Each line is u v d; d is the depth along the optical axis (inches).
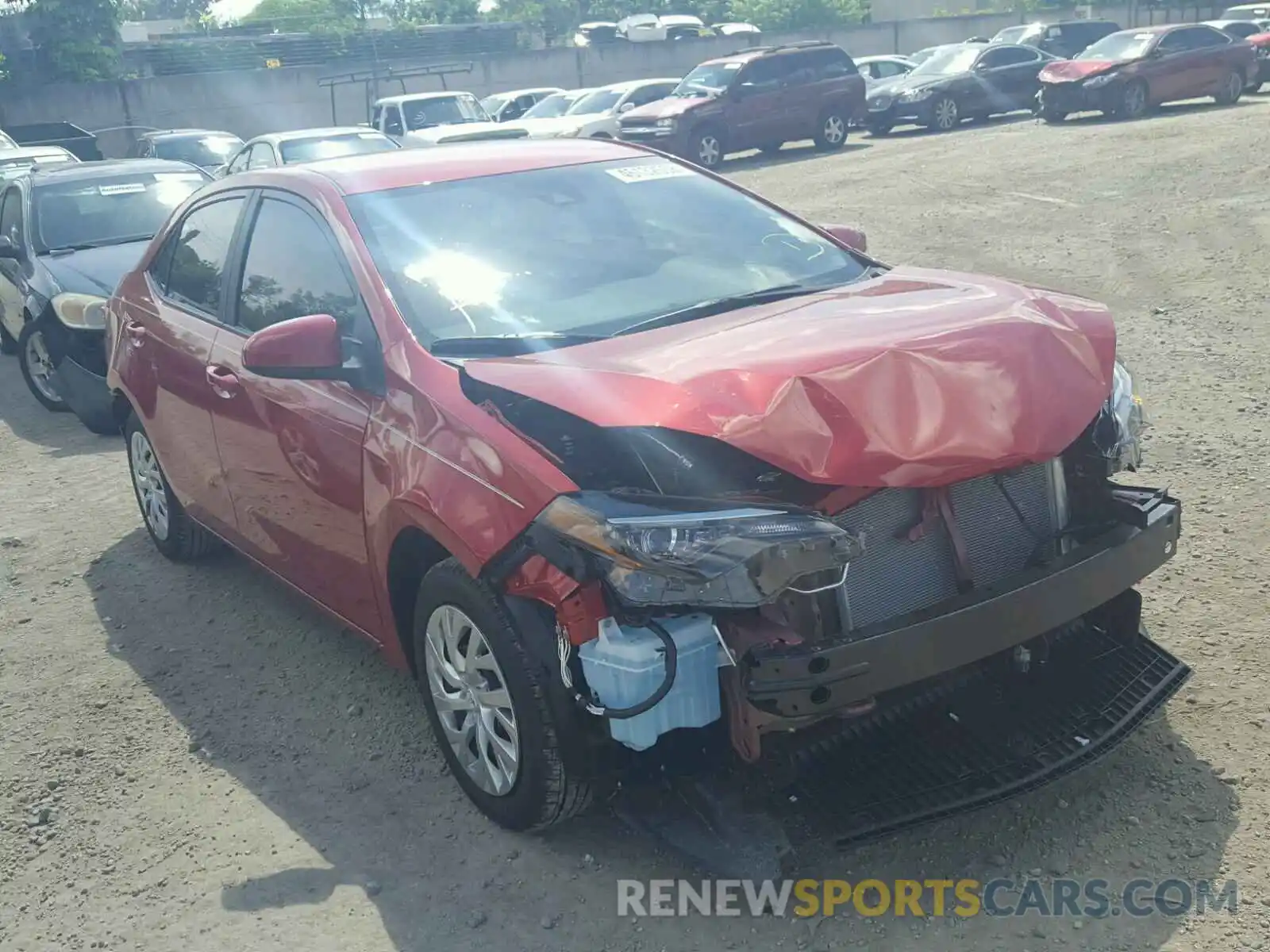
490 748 135.7
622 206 172.1
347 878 134.0
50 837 147.4
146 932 128.6
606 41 1711.4
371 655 186.9
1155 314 338.0
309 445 155.6
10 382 402.6
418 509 132.0
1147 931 114.8
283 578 181.9
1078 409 125.3
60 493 280.8
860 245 183.6
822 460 113.3
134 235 375.6
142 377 208.5
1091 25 1214.9
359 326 151.3
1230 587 177.5
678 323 143.9
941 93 956.0
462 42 1672.0
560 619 117.0
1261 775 134.6
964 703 130.8
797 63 907.4
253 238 181.8
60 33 1364.4
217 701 176.9
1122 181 567.8
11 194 402.3
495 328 145.9
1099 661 139.5
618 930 122.3
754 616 115.6
